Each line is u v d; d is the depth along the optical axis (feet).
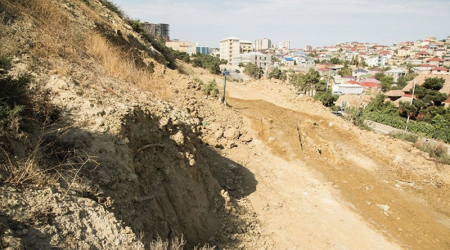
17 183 12.17
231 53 433.89
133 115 20.76
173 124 24.82
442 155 51.06
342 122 58.13
